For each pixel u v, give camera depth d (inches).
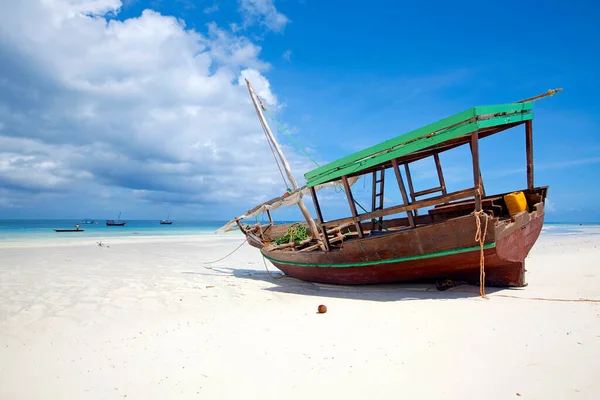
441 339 186.1
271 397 140.1
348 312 259.8
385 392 137.1
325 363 168.6
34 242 1011.3
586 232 1401.3
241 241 1301.7
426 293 309.7
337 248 385.1
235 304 311.3
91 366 180.4
